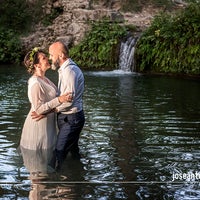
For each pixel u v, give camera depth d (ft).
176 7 70.18
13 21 74.59
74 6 69.92
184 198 17.12
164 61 55.16
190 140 24.85
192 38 54.19
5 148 22.90
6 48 68.59
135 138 25.14
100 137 25.31
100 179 18.94
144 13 69.62
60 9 73.61
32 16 74.84
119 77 51.62
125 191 17.72
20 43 69.21
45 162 20.77
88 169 20.10
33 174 19.38
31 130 22.30
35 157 21.33
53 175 19.33
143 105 34.71
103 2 70.54
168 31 56.24
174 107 33.94
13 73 54.85
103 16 66.18
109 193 17.48
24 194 17.34
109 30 63.10
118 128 27.35
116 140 24.73
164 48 55.62
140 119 29.84
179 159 21.62
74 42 66.18
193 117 30.53
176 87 44.06
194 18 56.08
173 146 23.70
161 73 55.67
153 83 46.85
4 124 28.04
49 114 22.31
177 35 55.16
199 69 52.37
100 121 29.22
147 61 56.44
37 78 21.80
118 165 20.70
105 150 22.90
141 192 17.65
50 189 17.83
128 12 69.62
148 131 26.73
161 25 58.34
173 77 52.29
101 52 60.85
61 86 21.38
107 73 55.52
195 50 53.11
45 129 22.24
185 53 54.08
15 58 68.23
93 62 61.72
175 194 17.48
